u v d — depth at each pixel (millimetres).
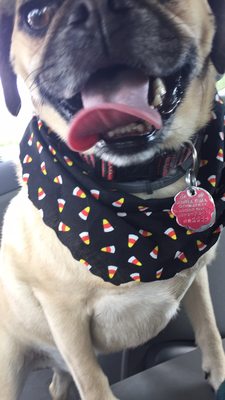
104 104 232
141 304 315
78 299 305
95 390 309
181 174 288
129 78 245
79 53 235
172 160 282
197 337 334
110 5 223
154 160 277
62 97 261
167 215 281
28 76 281
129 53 234
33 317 353
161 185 285
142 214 279
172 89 263
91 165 278
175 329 398
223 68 291
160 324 334
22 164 307
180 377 314
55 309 312
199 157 291
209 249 305
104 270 282
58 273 301
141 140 253
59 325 313
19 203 345
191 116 282
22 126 385
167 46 242
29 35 268
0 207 432
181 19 257
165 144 276
